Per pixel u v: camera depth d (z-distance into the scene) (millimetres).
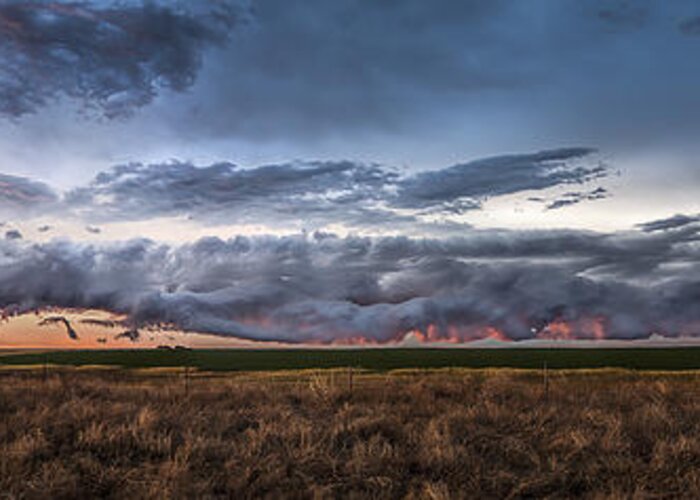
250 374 33844
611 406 15398
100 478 8742
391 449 10039
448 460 9477
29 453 9719
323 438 10836
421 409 15016
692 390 19016
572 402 16281
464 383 20875
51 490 8102
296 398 17297
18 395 17031
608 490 8445
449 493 8250
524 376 29203
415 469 9594
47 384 20125
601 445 10367
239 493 8367
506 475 8945
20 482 8352
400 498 8266
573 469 9383
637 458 9812
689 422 12523
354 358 68188
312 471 9297
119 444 10602
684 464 9227
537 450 10516
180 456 9641
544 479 8836
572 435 10812
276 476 8820
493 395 17266
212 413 14070
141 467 9453
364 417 12438
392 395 17328
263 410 14016
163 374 35094
